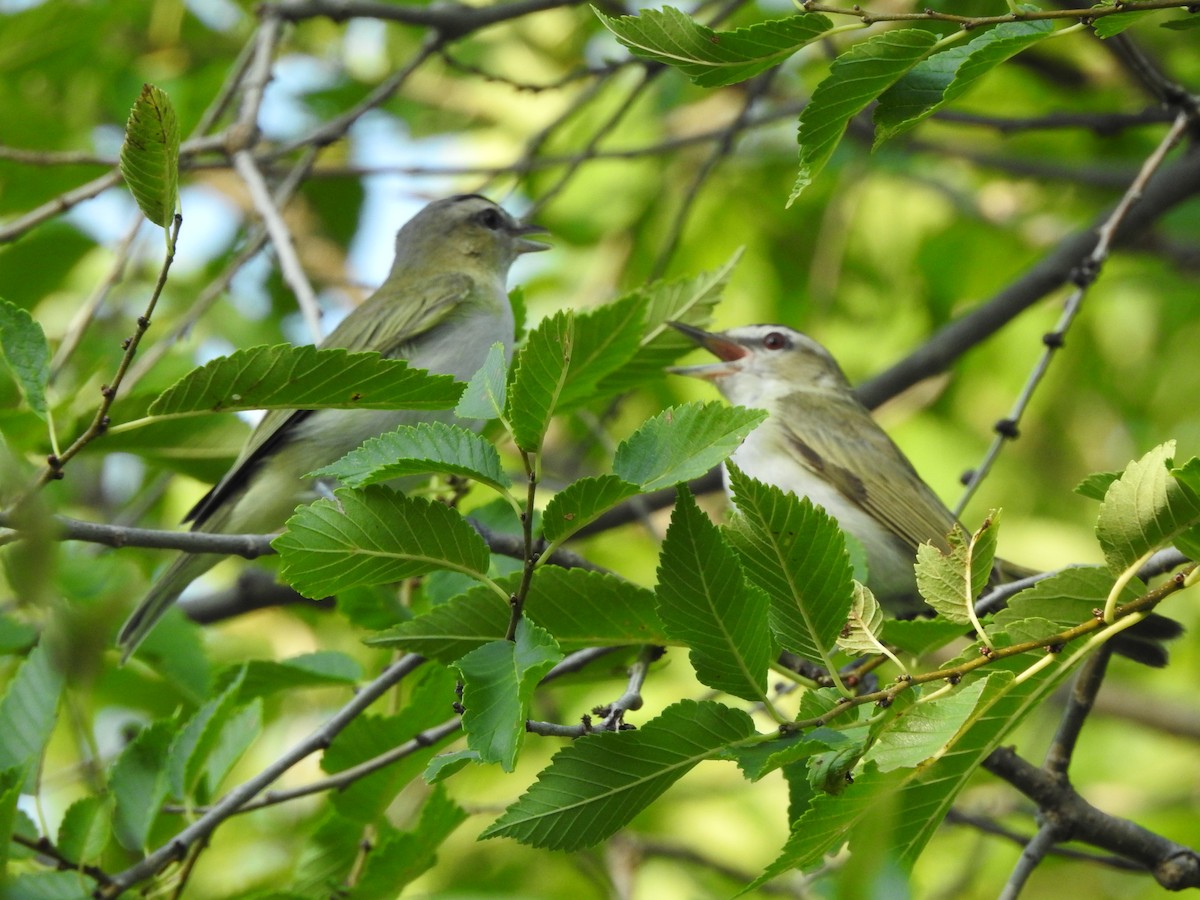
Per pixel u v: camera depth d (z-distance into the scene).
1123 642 9.25
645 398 16.64
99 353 13.77
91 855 7.31
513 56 17.44
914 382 13.40
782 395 13.07
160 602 9.80
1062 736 8.09
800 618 5.68
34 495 5.18
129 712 12.57
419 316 11.90
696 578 5.50
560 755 5.61
